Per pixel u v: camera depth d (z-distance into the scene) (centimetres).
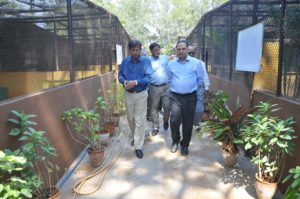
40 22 312
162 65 512
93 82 524
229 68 561
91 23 547
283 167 299
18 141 259
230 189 327
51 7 340
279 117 322
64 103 370
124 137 527
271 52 359
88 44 522
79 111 381
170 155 432
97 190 324
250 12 426
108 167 385
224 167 387
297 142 283
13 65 265
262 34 364
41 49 315
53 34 348
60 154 351
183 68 406
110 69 769
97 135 401
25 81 285
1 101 251
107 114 588
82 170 377
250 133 304
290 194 245
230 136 371
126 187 332
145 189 327
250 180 349
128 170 378
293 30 303
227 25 575
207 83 481
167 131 561
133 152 445
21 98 268
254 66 391
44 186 287
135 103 416
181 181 347
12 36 263
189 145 475
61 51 378
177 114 418
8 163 208
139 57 411
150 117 548
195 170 378
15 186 220
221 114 385
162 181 347
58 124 348
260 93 382
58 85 370
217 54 680
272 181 292
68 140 380
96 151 382
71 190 323
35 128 289
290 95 310
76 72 445
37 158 250
